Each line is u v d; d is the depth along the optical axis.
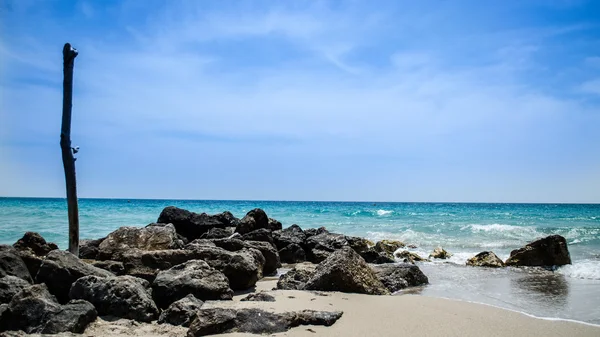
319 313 7.52
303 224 39.88
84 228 30.83
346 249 10.84
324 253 18.34
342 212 58.19
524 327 7.45
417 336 6.80
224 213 23.55
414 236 28.81
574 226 34.34
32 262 10.21
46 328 6.56
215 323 6.74
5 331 6.61
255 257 13.52
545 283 12.61
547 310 9.08
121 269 10.77
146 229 13.74
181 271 9.40
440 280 13.21
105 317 7.68
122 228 13.70
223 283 9.22
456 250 22.77
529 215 52.56
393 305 8.80
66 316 6.80
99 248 13.03
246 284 11.32
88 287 8.10
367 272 10.68
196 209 74.62
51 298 7.41
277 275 14.50
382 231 32.41
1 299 7.94
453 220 42.88
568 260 16.28
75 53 11.69
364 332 6.94
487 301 10.01
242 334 6.62
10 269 9.19
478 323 7.61
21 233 26.67
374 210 66.06
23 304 6.90
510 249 22.83
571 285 12.26
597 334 7.13
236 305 7.55
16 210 50.41
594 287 11.88
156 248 13.02
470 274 14.54
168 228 14.20
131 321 7.42
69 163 11.52
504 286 12.10
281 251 18.58
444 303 9.09
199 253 11.31
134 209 61.50
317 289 10.01
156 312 8.00
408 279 12.10
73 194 11.55
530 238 26.97
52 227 30.61
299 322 7.20
